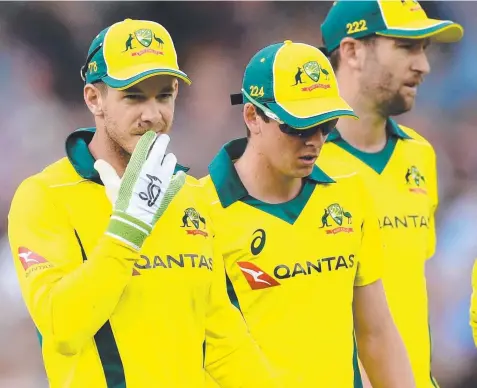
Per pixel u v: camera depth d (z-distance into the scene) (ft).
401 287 72.08
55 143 132.87
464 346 125.70
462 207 138.51
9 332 117.19
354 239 63.26
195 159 134.82
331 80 59.06
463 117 143.64
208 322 55.67
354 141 73.10
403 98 72.59
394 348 64.39
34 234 50.80
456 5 142.92
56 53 135.23
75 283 47.91
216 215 61.67
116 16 136.36
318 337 61.52
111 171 51.19
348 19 72.95
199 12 139.33
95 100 52.75
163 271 52.19
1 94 132.87
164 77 51.03
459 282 131.03
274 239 61.52
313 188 62.90
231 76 138.92
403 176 73.77
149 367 51.26
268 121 58.90
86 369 50.67
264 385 56.54
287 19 141.28
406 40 71.61
